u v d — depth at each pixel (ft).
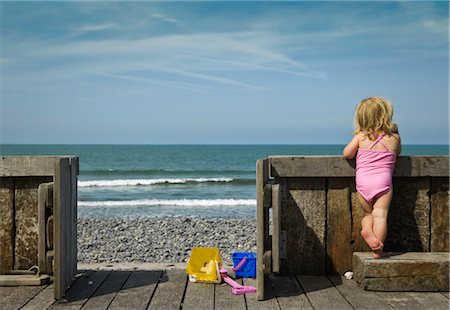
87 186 100.99
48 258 15.03
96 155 274.36
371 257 15.55
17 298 14.47
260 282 14.23
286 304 13.91
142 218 56.29
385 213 15.61
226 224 48.39
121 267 18.84
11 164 16.11
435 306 13.71
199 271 16.60
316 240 16.75
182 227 46.60
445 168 16.24
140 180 107.76
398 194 16.67
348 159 16.40
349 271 16.67
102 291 15.14
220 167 180.24
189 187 100.37
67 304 13.94
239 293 14.85
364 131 15.93
